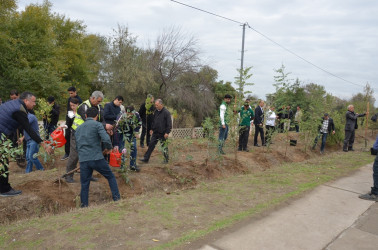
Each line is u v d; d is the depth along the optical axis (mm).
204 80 20875
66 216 4047
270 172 7254
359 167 8141
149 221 3885
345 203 5059
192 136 15984
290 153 10633
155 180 6262
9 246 3160
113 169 6445
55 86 21922
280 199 4988
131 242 3291
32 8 24344
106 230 3564
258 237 3590
